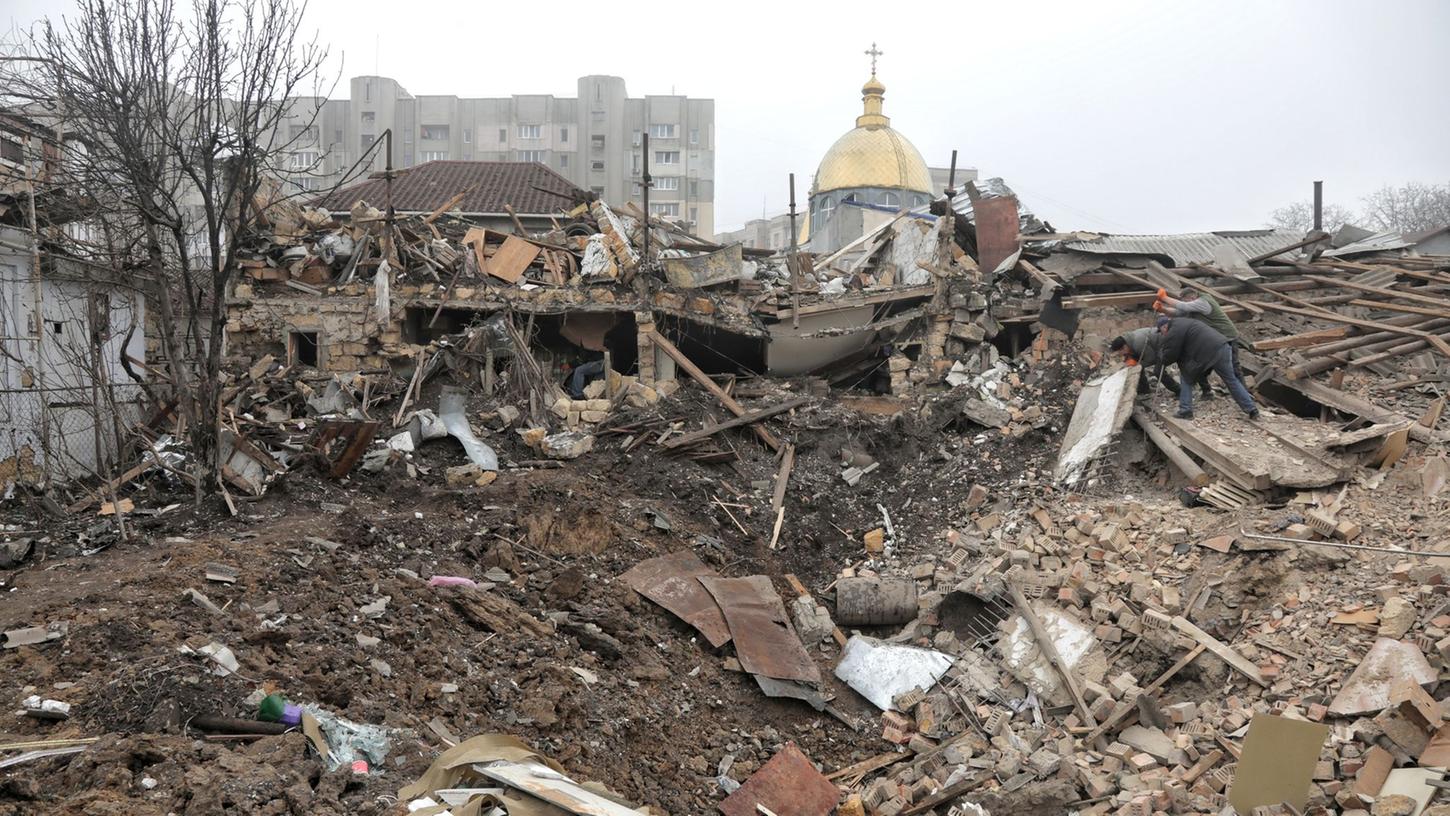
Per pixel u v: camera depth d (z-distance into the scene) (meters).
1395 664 8.81
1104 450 14.28
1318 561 10.55
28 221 14.59
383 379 17.75
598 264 18.83
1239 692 9.84
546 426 17.27
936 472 16.17
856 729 11.41
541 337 19.53
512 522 12.91
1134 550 12.13
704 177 60.53
